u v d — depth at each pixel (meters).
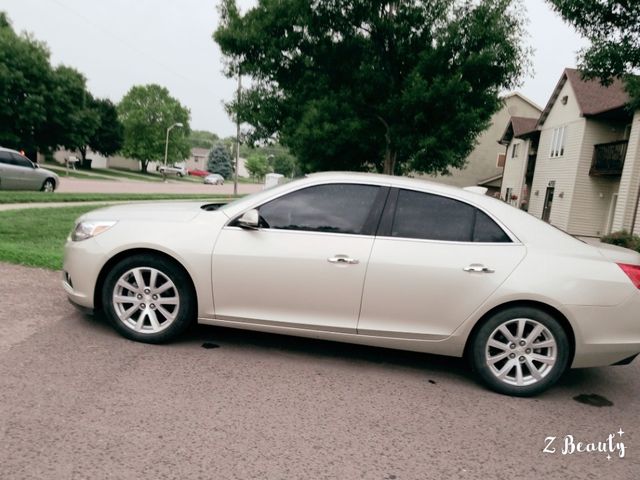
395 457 2.64
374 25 18.75
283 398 3.20
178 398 3.05
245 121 21.81
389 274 3.61
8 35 41.66
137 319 4.00
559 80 27.36
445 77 17.95
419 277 3.59
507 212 3.76
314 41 19.78
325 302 3.70
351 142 19.64
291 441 2.70
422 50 18.89
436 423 3.06
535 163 30.12
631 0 10.05
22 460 2.31
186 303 3.86
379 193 3.82
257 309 3.80
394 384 3.61
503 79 18.64
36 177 17.84
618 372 4.27
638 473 2.68
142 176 64.62
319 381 3.52
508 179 35.56
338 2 18.94
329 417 3.01
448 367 4.07
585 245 3.75
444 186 3.90
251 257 3.73
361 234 3.72
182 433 2.67
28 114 41.94
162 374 3.37
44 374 3.20
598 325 3.50
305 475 2.40
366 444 2.74
